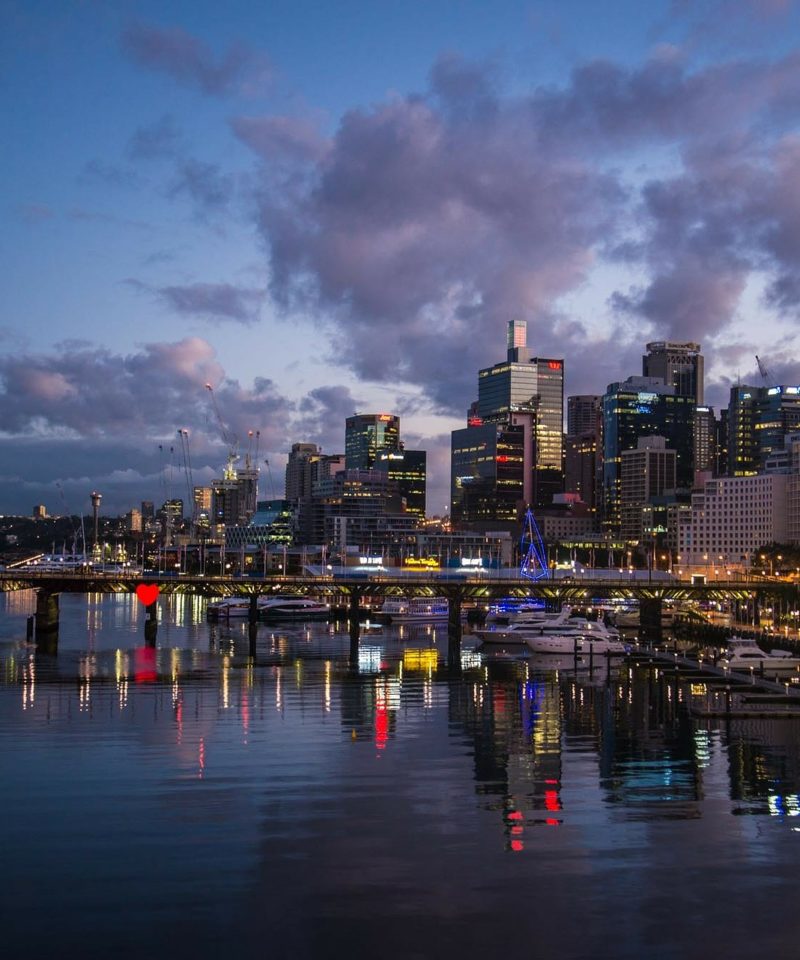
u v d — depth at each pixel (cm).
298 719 11812
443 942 5553
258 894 6156
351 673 16762
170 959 5384
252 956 5409
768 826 7562
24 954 5422
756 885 6325
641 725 11894
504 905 6012
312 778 8831
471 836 7231
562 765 9581
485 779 8919
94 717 11775
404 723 11731
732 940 5591
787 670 17850
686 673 17362
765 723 12119
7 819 7525
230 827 7375
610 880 6400
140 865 6606
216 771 9025
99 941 5566
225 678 15738
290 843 7038
